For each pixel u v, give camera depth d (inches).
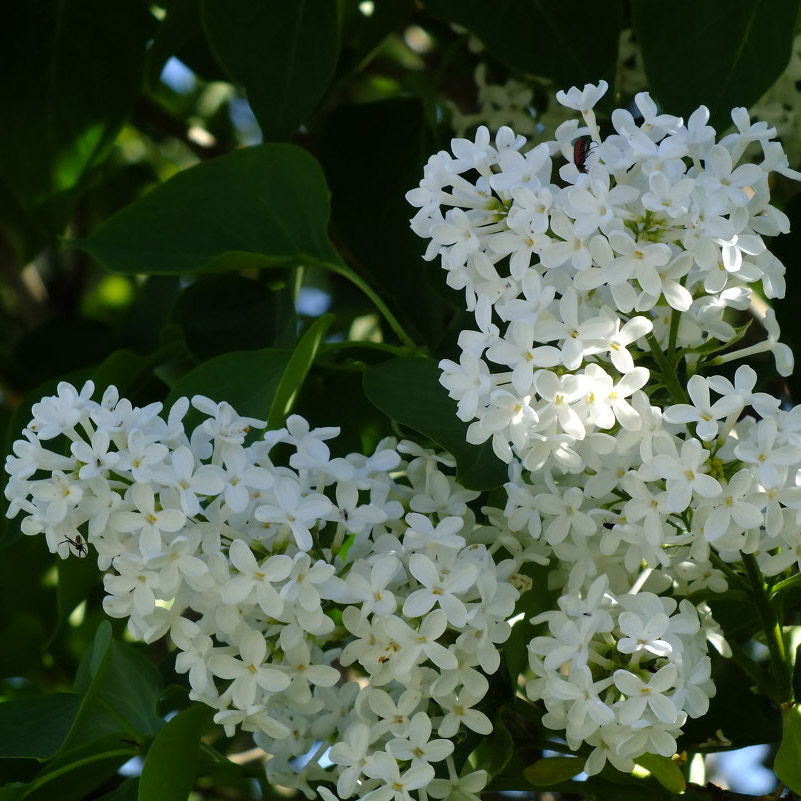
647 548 33.2
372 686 33.4
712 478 32.4
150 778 33.4
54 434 33.2
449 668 33.0
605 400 32.6
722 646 35.4
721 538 32.9
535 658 33.4
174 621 33.4
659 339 33.7
